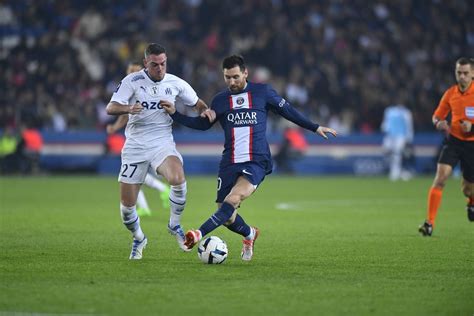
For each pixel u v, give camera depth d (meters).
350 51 114.50
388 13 120.31
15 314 23.23
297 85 109.06
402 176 101.31
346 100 109.19
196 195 72.56
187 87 35.38
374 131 108.81
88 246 38.53
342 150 105.75
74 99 106.00
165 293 26.58
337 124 107.25
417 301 25.59
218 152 103.19
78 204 62.88
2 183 86.75
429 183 90.44
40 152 100.25
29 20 117.00
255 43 112.75
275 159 105.00
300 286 28.03
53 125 104.12
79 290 26.95
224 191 33.12
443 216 55.06
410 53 116.31
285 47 112.31
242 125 33.00
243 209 60.22
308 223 50.25
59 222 49.84
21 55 109.06
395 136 96.19
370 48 115.25
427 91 111.00
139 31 115.50
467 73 43.09
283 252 36.81
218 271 31.16
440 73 114.12
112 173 101.94
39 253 35.94
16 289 27.08
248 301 25.44
